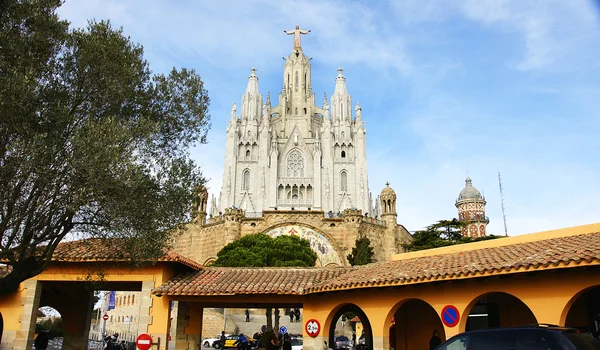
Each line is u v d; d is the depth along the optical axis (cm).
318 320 1955
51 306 2364
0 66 1293
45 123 1341
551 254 1378
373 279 1703
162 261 1941
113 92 1469
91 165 1270
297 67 12031
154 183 1510
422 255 2192
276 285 1936
